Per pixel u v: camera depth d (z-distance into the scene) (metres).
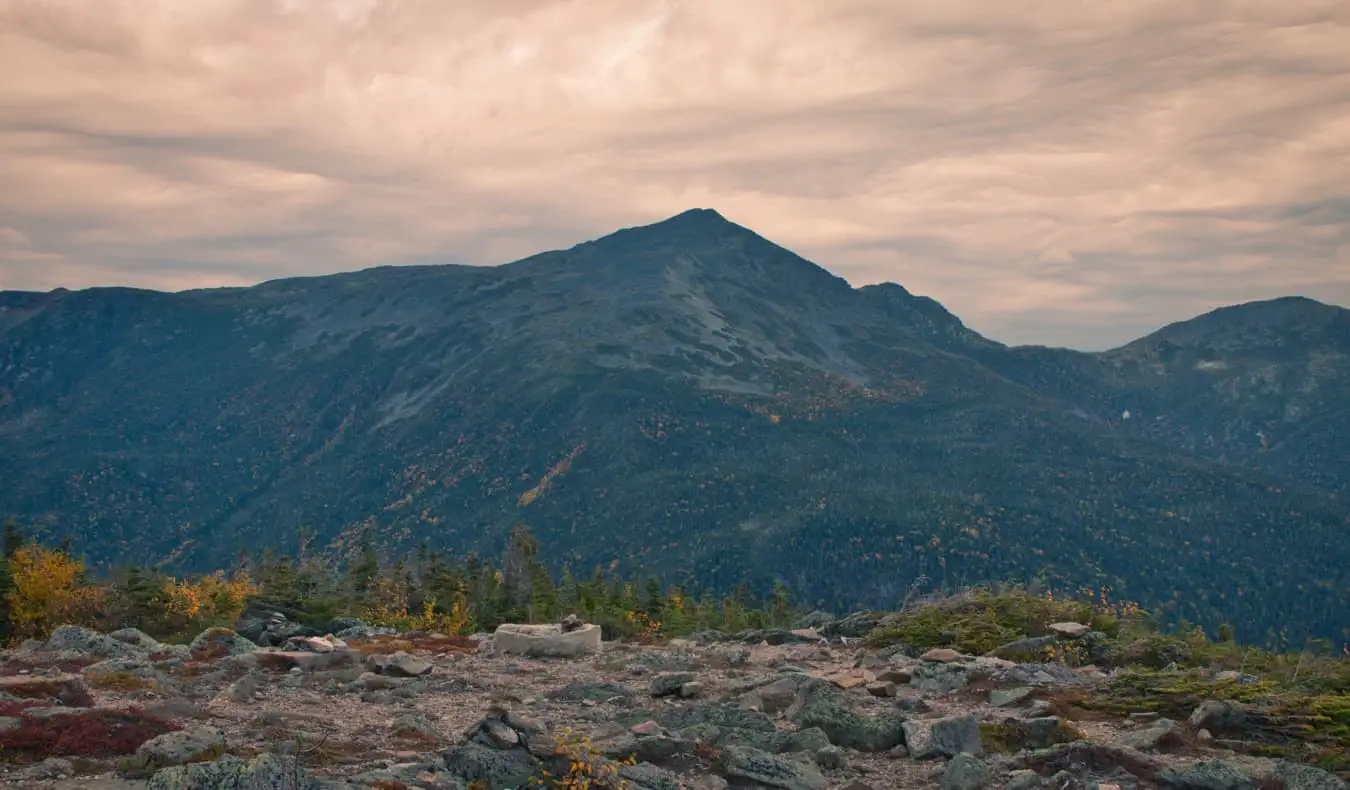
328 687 26.08
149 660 29.67
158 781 15.23
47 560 65.06
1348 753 21.03
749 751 19.88
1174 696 24.89
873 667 30.62
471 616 80.56
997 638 34.28
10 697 20.09
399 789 16.64
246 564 129.00
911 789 19.44
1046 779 19.28
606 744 19.91
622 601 93.69
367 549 101.19
